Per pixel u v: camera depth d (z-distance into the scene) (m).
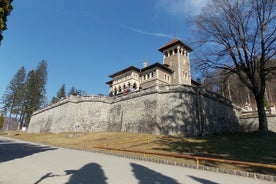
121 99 41.78
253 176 10.48
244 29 29.31
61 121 44.72
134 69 65.56
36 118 58.31
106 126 42.38
